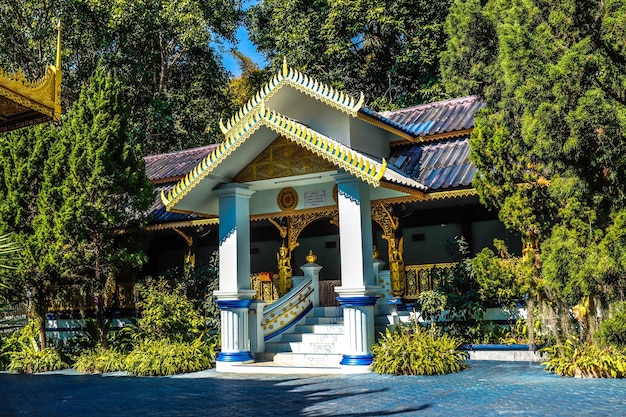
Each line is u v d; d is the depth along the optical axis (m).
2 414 10.08
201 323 16.69
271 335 15.58
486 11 13.83
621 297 10.54
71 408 10.38
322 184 15.70
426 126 18.23
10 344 17.47
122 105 17.31
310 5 36.12
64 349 18.28
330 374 13.08
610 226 10.75
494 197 12.81
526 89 10.53
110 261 16.33
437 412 8.54
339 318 15.86
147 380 13.62
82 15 31.02
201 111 34.81
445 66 14.81
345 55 33.59
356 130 15.80
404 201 15.33
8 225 16.64
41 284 16.53
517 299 14.50
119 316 19.53
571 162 10.84
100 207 15.91
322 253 20.92
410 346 12.83
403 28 33.22
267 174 14.73
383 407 9.11
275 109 15.77
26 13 30.92
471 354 14.39
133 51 33.34
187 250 21.88
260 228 21.91
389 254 16.02
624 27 10.09
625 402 8.66
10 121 9.31
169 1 33.50
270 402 10.05
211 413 9.33
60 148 16.72
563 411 8.23
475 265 12.45
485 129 12.75
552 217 12.22
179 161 23.20
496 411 8.42
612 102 10.33
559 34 10.81
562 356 11.75
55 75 8.80
